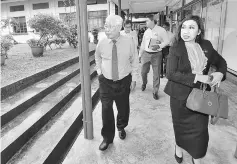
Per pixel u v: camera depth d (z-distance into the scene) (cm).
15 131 247
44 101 347
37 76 421
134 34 543
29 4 1841
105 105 240
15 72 428
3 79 367
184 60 183
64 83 465
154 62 412
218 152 241
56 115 326
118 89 237
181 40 190
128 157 238
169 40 405
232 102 375
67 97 383
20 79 366
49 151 230
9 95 333
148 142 267
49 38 920
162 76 588
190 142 192
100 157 238
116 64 225
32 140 254
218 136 275
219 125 305
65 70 545
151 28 402
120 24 213
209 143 259
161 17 1265
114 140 273
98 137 280
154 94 423
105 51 226
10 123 268
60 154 253
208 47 185
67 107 359
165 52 446
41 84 405
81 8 227
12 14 1898
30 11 1852
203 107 173
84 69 245
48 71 471
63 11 1770
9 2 1864
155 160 232
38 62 558
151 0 827
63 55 706
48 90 387
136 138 277
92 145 261
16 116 288
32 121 273
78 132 316
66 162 230
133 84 259
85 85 252
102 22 1744
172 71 188
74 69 557
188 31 178
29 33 1869
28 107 318
